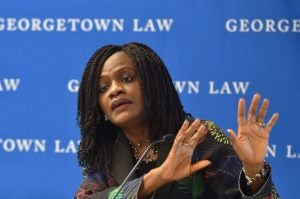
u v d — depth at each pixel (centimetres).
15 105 629
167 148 314
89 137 335
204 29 621
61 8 632
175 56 623
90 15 630
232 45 620
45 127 627
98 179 322
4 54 632
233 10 620
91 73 331
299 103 613
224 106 619
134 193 278
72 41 630
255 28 619
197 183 308
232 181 302
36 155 626
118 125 325
